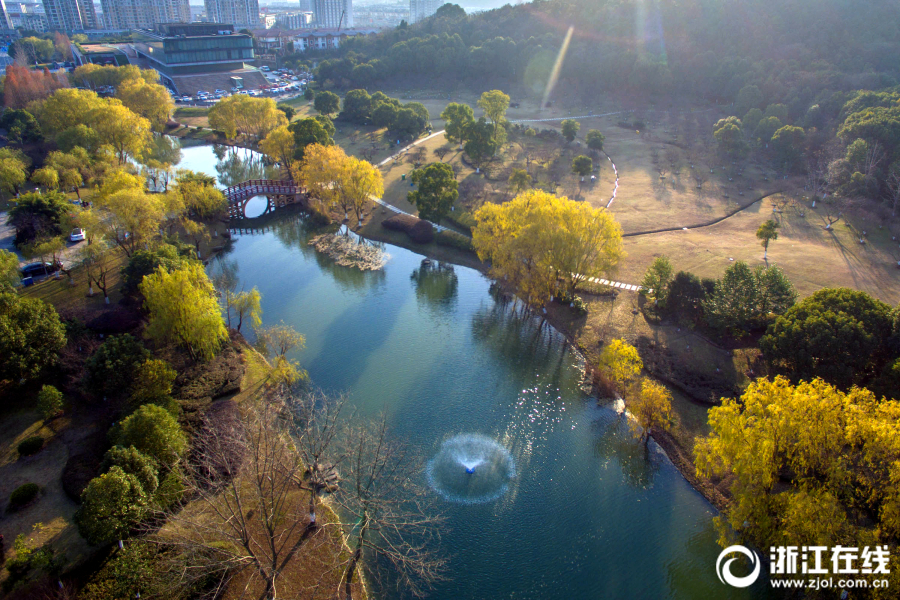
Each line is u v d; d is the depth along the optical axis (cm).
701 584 4138
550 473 5212
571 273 7475
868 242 8969
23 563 3678
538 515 4766
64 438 5109
